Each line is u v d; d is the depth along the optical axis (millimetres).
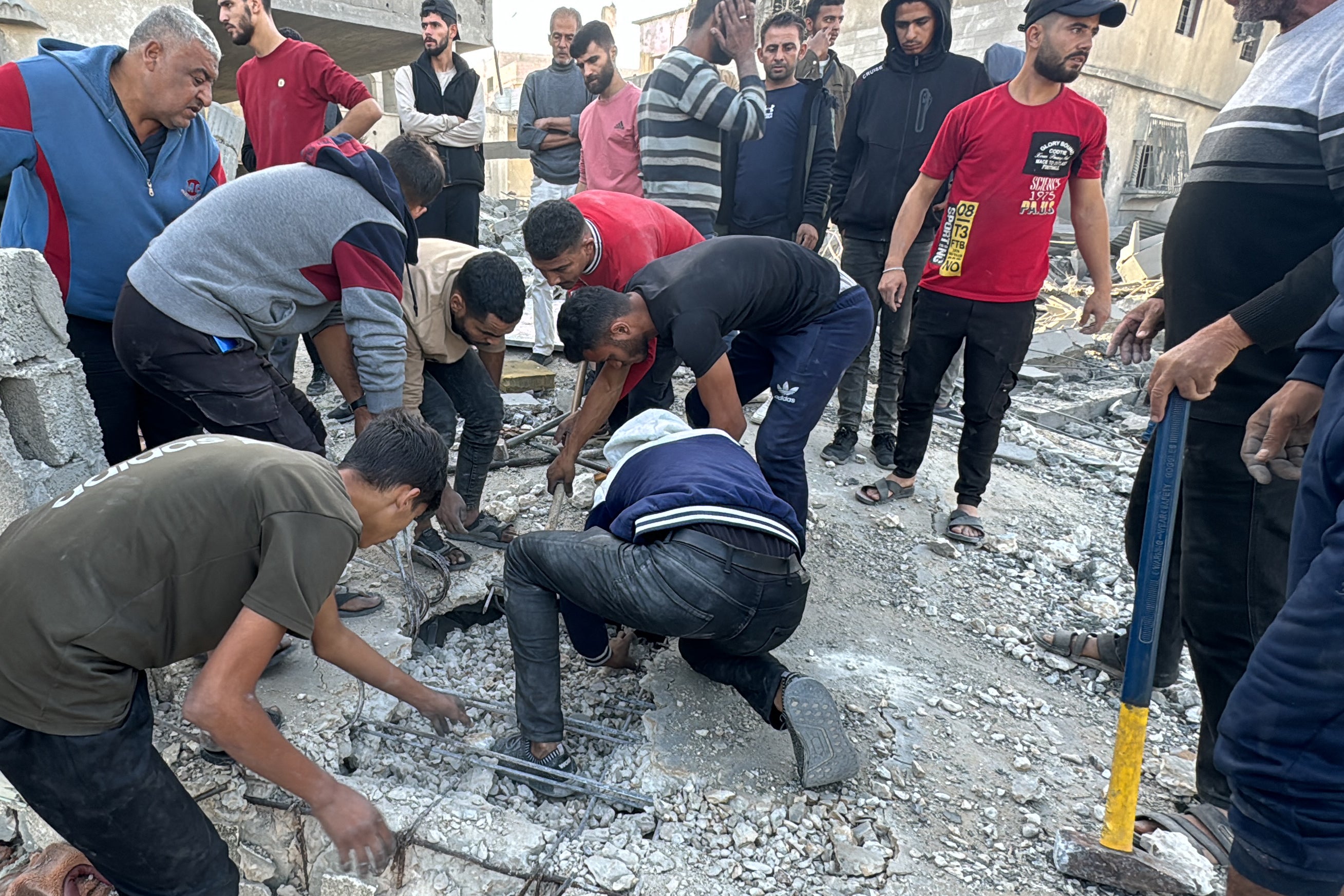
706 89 3559
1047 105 3240
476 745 2406
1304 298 1807
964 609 3295
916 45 3844
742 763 2350
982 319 3463
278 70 3637
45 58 2256
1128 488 4773
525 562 2195
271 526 1476
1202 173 2113
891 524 3770
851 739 2482
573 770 2326
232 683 1414
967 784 2389
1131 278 11508
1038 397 6734
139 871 1646
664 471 2242
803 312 2887
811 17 4730
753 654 2229
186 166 2488
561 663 2826
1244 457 1807
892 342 4234
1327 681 1306
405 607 2875
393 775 2318
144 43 2209
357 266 2250
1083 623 3275
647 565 2031
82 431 2234
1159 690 2957
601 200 3170
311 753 2260
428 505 1807
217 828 2125
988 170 3287
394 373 2363
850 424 4371
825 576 3350
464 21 9617
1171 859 2070
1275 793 1390
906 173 3986
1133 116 13328
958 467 4023
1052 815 2316
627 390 3080
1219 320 2021
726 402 2674
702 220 3889
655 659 2762
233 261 2172
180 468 1515
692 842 2105
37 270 2084
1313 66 1891
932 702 2713
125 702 1528
